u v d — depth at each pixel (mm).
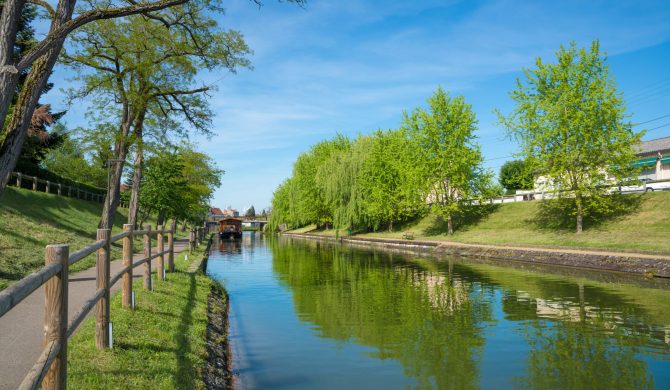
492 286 16609
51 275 3189
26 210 23203
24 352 5285
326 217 67438
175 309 9336
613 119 28438
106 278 5832
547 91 30594
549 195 39500
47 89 33469
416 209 47219
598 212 31797
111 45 17953
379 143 50000
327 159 59250
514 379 7254
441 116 40844
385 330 10422
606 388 6863
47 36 7582
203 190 46594
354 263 26109
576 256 22781
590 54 28828
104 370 5070
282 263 26766
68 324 3990
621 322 10875
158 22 17547
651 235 25172
